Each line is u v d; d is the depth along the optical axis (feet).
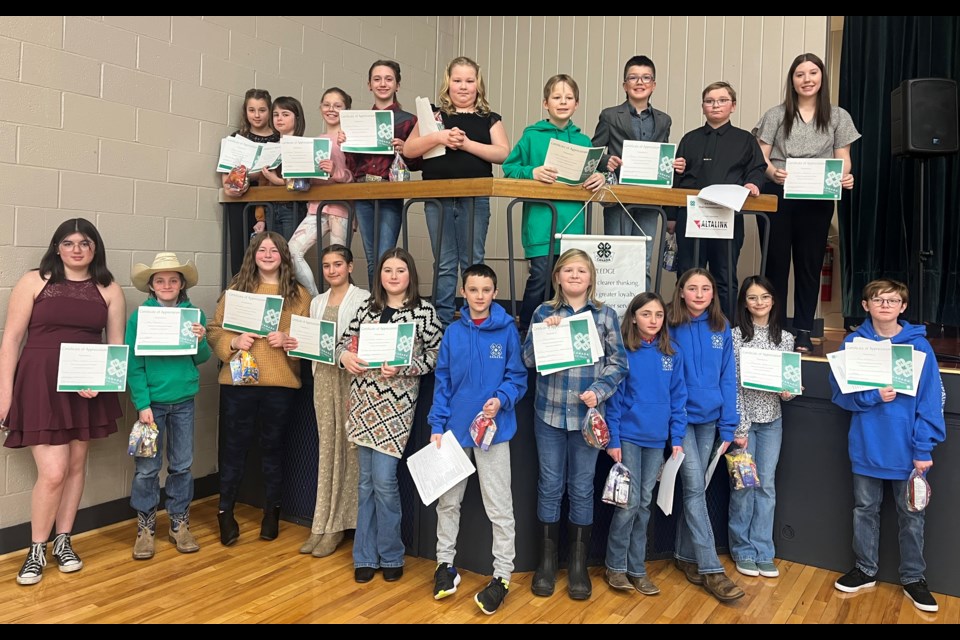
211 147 11.76
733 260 10.89
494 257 16.93
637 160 9.38
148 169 10.86
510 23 16.33
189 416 9.87
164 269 9.46
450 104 10.12
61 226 9.02
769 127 11.10
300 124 11.83
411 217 16.02
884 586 8.92
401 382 8.90
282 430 10.23
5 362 8.75
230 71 11.96
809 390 9.37
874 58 14.64
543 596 8.57
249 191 11.39
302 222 10.91
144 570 9.14
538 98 16.03
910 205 14.33
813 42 13.15
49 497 8.86
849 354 8.64
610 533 8.80
